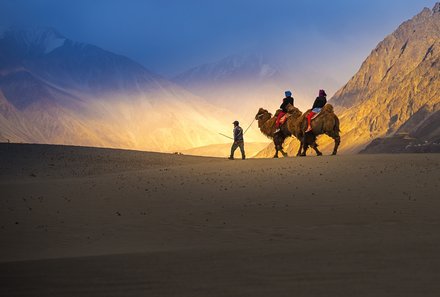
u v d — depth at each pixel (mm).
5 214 19312
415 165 26141
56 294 7695
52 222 18031
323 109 32188
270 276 8336
